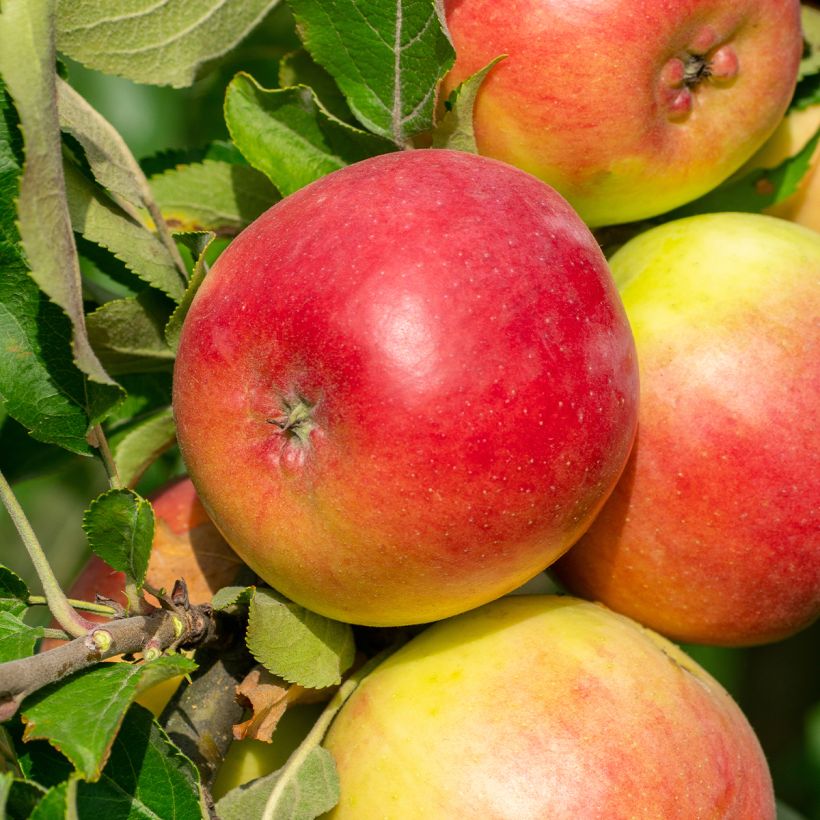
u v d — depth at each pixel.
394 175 0.47
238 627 0.49
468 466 0.46
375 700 0.49
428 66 0.49
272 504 0.47
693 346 0.49
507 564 0.47
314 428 0.46
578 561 0.51
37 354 0.48
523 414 0.46
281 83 0.52
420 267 0.46
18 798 0.45
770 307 0.50
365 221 0.47
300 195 0.48
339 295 0.46
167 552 0.53
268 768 0.51
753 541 0.49
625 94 0.49
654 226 0.53
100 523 0.46
